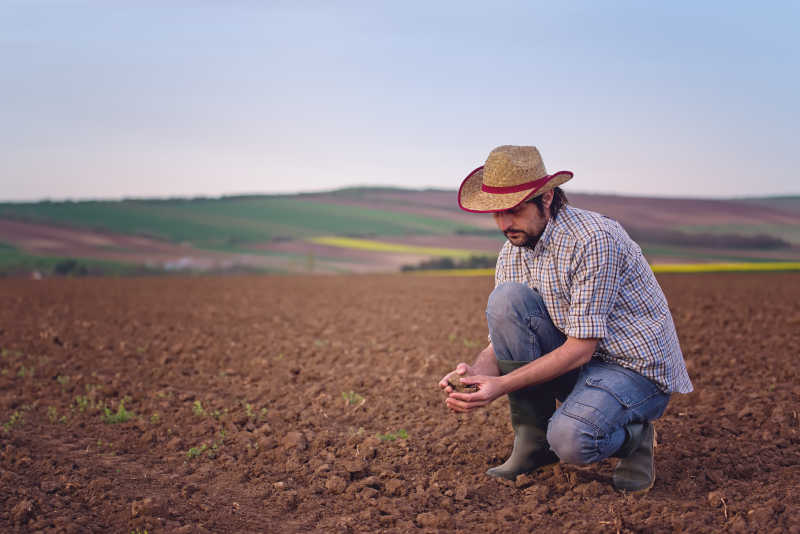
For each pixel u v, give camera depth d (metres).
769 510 2.61
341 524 2.78
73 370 6.45
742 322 9.20
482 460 3.56
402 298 15.73
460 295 16.70
